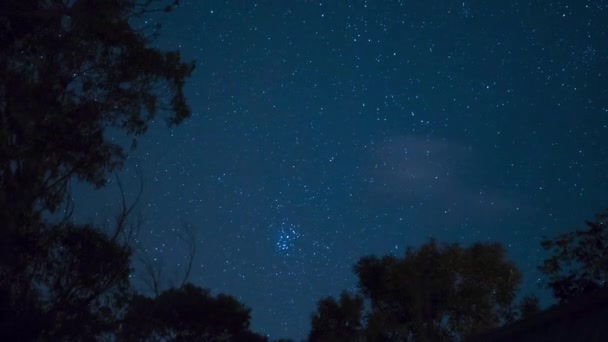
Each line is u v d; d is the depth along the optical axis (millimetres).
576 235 17031
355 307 24562
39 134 14734
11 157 14562
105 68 15469
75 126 15164
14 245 14633
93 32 15070
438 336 22031
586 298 8188
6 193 14625
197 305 26203
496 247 22734
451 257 22750
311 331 25250
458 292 22250
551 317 8570
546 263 17016
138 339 16719
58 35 15047
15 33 14742
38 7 14797
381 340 22828
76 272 15570
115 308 16188
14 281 14828
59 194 15430
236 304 28156
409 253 23469
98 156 15625
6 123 14672
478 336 9805
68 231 15719
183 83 16078
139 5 15492
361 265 24422
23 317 14633
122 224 16484
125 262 16328
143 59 15508
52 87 15008
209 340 26844
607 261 16531
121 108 15664
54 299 15375
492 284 22328
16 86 14594
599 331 7910
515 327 9070
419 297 22453
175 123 16094
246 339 27812
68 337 15453
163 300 24094
